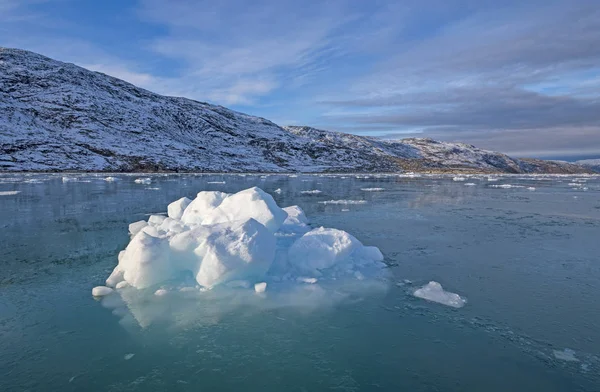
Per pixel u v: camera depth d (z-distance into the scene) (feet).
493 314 17.97
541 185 116.06
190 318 17.19
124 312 17.78
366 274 23.15
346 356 14.33
